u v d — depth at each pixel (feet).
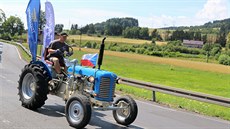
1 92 40.32
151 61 253.24
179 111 41.65
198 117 38.60
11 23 511.81
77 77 28.32
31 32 34.47
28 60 109.70
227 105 40.22
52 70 31.01
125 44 485.97
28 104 31.19
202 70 205.46
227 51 429.79
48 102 36.04
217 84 117.80
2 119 27.09
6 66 79.66
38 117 28.81
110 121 30.01
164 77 126.93
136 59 262.67
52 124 26.81
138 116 34.55
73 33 586.04
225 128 33.27
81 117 25.91
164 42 576.61
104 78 27.40
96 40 500.74
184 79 127.65
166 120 34.12
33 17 34.17
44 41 37.11
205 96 42.42
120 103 29.25
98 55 29.32
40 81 30.42
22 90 32.32
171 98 54.90
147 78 112.37
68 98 29.27
